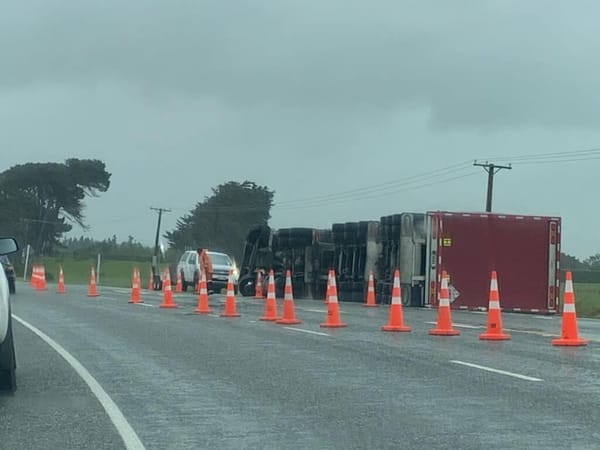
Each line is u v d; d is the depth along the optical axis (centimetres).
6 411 1086
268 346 1750
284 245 4081
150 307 3058
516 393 1180
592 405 1094
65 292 4384
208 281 4725
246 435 950
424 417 1032
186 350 1691
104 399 1164
